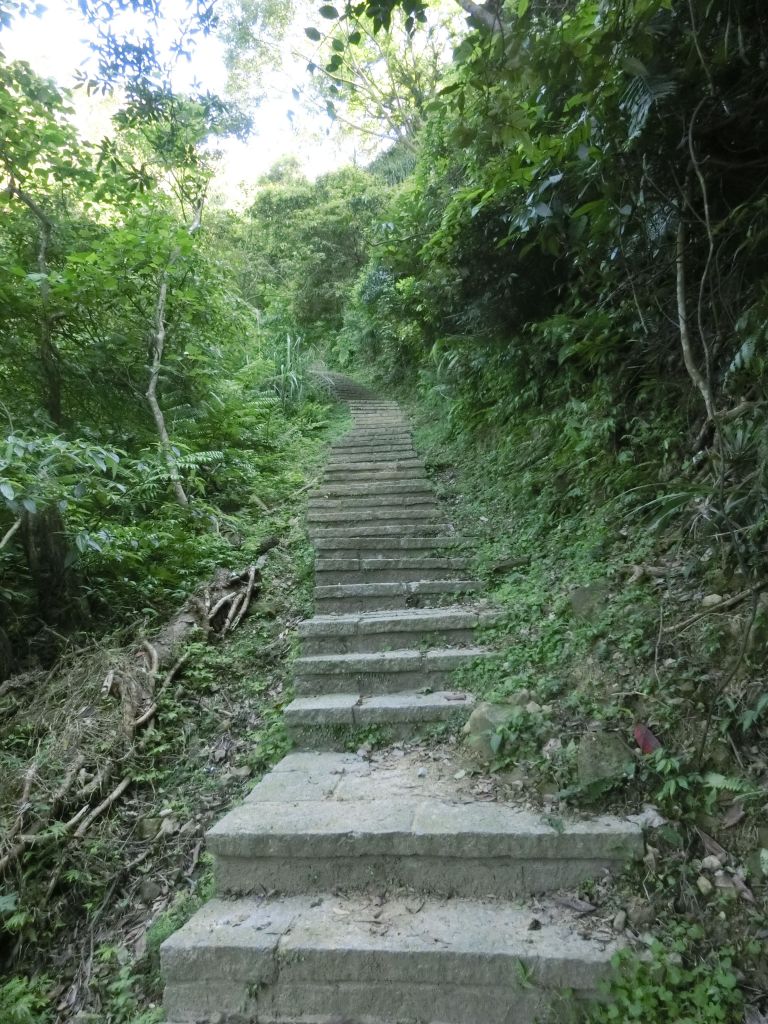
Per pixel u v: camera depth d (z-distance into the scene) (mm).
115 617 4688
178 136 6188
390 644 3912
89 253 5949
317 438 9992
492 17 2766
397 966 2047
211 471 7336
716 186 3129
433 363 10375
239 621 4734
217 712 3844
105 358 6844
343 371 17172
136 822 3135
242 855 2457
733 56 2602
